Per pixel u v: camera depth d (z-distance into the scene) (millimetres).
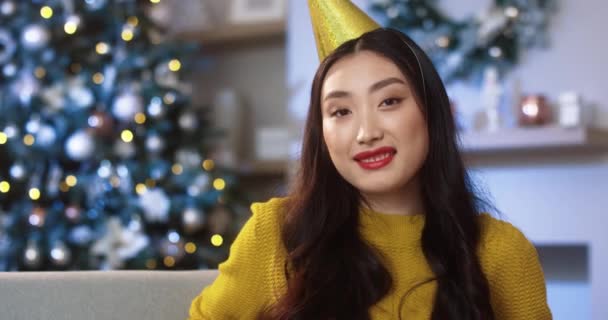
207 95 4215
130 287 1032
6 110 2953
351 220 1033
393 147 941
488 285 1002
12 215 2820
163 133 3035
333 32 1120
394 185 947
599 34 2838
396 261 1018
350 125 948
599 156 2895
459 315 971
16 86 2973
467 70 2936
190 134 3092
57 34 3037
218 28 4000
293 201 1058
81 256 2762
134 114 2938
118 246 2791
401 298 989
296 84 3223
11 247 2793
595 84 2836
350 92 948
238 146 3961
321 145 1035
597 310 2863
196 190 2914
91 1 3096
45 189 2893
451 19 2994
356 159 950
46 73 3033
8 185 2865
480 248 1021
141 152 2967
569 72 2867
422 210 1048
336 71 973
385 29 1014
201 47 4160
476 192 1085
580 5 2863
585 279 3062
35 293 986
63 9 3084
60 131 2928
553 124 2861
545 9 2879
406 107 952
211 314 1031
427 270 1011
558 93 2875
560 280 3096
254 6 4027
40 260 2766
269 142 3811
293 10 3248
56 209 2854
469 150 2777
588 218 2895
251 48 4191
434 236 1016
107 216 2848
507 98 2920
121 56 3080
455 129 1024
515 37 2885
